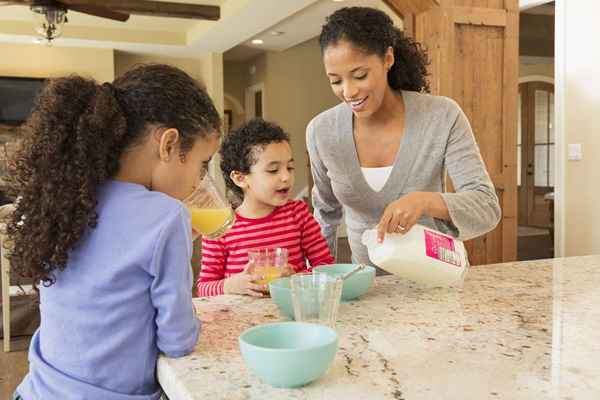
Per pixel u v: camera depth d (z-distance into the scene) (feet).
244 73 29.58
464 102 9.74
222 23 17.97
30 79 21.26
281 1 15.40
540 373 2.26
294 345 2.39
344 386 2.17
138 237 2.54
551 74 26.89
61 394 2.54
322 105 27.86
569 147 13.06
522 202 28.09
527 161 27.81
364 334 2.80
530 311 3.21
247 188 5.39
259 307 3.46
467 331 2.84
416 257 3.55
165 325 2.54
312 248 5.51
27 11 18.45
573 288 3.78
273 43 24.59
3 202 13.85
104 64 22.29
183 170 2.87
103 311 2.53
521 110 27.89
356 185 5.11
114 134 2.63
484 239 10.03
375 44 4.27
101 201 2.62
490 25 9.78
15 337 11.44
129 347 2.55
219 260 5.30
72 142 2.56
